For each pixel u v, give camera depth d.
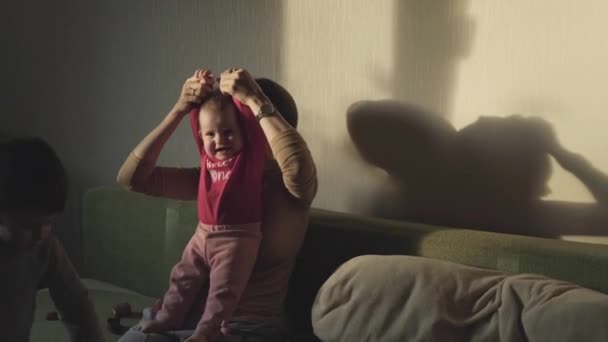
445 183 1.64
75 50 2.39
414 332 1.30
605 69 1.39
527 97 1.50
